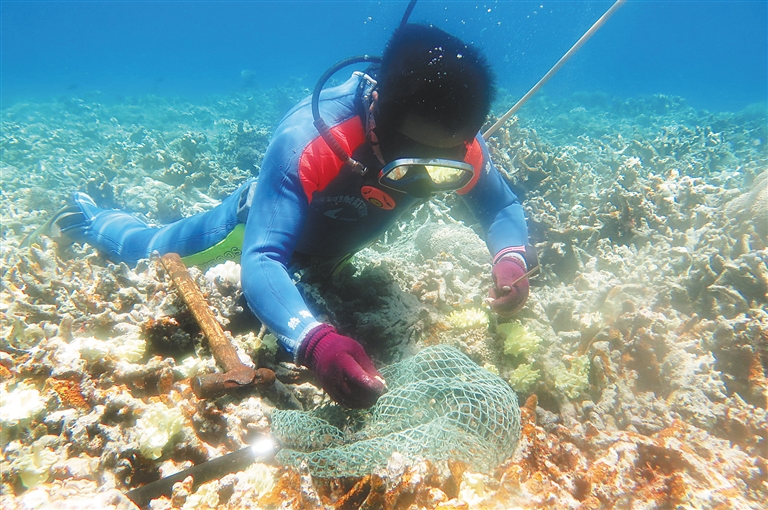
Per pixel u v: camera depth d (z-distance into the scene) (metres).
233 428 1.84
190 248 3.12
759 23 98.31
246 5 107.62
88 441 1.64
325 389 1.72
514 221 2.68
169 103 23.48
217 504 1.48
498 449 1.72
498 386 1.85
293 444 1.76
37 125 14.48
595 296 2.81
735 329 2.52
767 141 11.44
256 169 8.58
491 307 2.40
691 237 3.69
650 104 20.80
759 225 3.40
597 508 1.57
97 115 17.25
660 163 7.28
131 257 3.46
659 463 1.77
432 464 1.55
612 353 2.44
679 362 2.34
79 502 1.30
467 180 2.19
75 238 3.74
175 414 1.69
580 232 3.87
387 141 1.96
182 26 114.88
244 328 2.68
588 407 2.23
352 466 1.60
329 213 2.42
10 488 1.43
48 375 1.88
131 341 2.06
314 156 2.05
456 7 3.44
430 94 1.72
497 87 1.86
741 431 2.05
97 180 6.22
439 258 3.53
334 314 2.69
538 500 1.57
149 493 1.50
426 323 2.71
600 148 9.22
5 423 1.59
